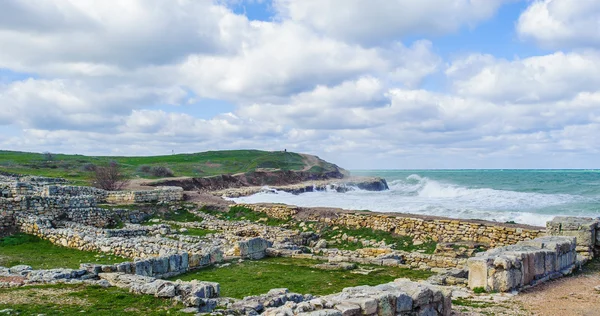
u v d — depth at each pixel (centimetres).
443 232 3203
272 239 3312
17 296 1400
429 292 1293
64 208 3325
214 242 3050
